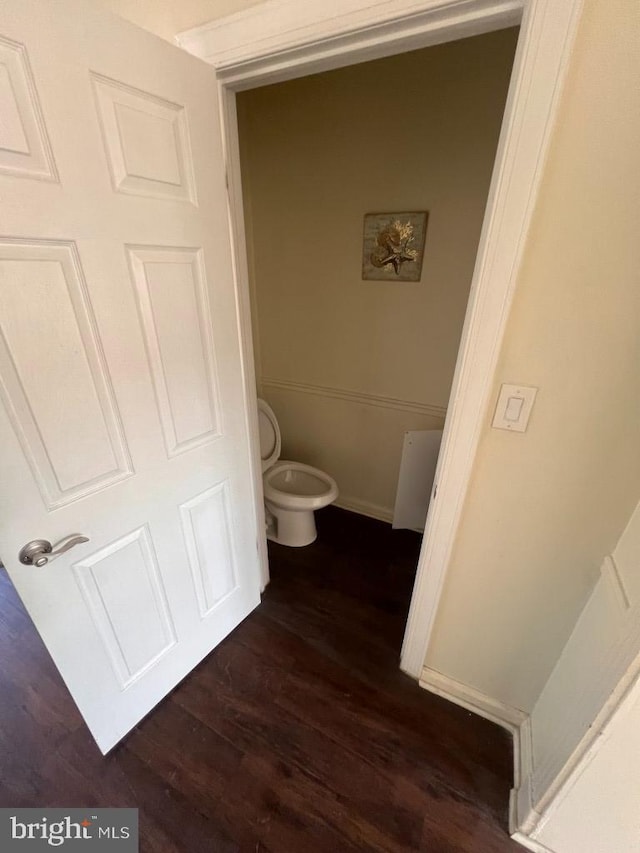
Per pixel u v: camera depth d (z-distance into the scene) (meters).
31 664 1.52
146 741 1.28
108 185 0.82
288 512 2.06
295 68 0.95
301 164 1.86
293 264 2.08
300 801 1.14
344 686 1.45
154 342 1.01
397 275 1.83
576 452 0.91
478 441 1.00
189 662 1.46
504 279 0.83
